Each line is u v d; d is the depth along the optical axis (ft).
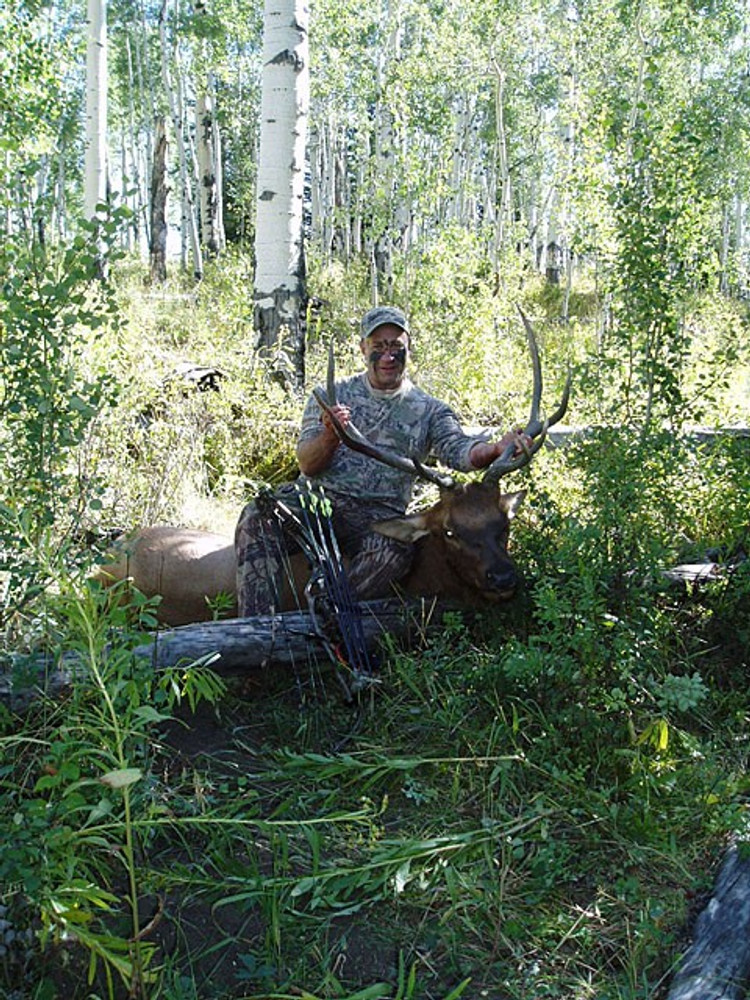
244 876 11.72
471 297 44.47
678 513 18.08
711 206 21.53
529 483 18.30
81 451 20.39
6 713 12.71
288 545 17.28
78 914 9.65
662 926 11.18
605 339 21.31
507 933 11.13
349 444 16.16
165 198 80.69
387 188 59.52
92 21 51.96
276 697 16.02
